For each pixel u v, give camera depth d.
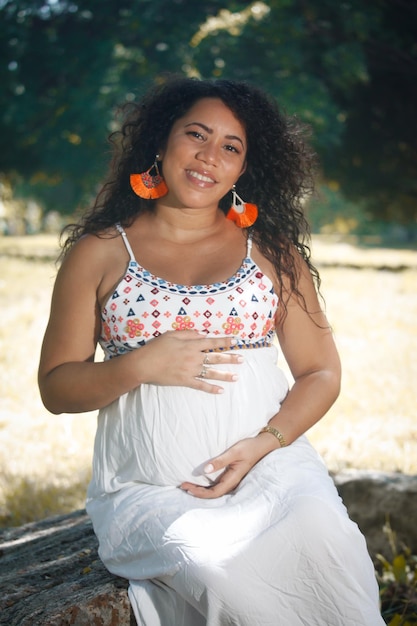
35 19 19.19
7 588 2.89
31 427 6.70
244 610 2.39
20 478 5.36
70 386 2.79
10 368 9.05
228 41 15.59
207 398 2.76
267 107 3.12
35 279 19.27
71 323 2.91
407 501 4.05
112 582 2.68
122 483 2.82
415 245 49.56
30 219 58.84
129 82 19.08
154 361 2.68
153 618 2.55
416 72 16.52
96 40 18.97
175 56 17.28
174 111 3.07
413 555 4.03
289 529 2.44
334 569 2.43
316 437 6.06
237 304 2.84
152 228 3.01
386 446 5.78
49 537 3.55
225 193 3.02
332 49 14.80
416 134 19.59
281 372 3.00
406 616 3.42
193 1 16.70
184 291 2.81
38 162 23.89
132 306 2.79
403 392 7.62
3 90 20.28
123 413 2.81
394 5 14.34
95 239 2.96
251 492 2.65
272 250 3.04
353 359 9.34
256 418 2.81
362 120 19.75
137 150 3.14
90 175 23.94
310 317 3.09
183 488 2.72
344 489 4.13
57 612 2.57
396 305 14.64
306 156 3.28
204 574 2.38
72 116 20.84
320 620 2.45
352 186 22.34
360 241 56.31
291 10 14.30
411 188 22.22
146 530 2.57
